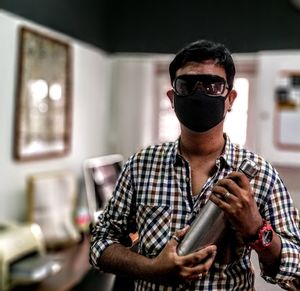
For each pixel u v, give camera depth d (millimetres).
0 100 1951
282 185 719
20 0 2055
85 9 2691
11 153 2045
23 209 2139
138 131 2863
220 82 697
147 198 747
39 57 2209
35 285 1718
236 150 743
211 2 2652
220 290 684
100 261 755
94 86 2846
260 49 2551
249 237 622
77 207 2547
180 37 2744
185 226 696
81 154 2717
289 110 2273
